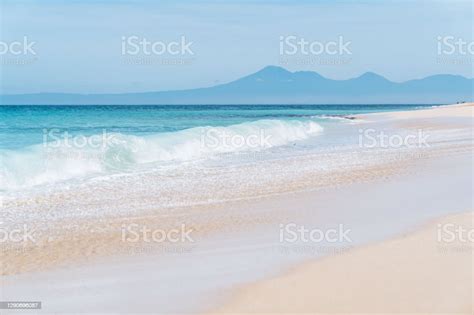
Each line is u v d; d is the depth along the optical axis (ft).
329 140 105.19
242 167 65.62
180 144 79.25
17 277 27.02
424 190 49.90
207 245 32.50
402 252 29.07
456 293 22.75
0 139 93.15
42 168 55.52
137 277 26.76
